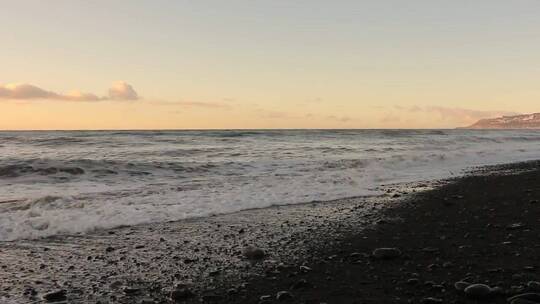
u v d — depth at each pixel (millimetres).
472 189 13531
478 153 27375
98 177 15109
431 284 5133
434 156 24000
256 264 6320
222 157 22234
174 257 6738
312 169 17922
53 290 5371
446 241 7207
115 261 6555
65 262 6520
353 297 4859
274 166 18688
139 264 6398
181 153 24016
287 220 9438
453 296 4742
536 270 5477
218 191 12562
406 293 4926
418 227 8453
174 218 9578
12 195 11898
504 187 13672
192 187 13125
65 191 12547
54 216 9148
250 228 8688
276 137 43094
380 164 20391
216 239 7836
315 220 9414
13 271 6094
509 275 5312
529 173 17969
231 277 5762
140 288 5414
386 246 7074
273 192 12680
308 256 6656
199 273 5961
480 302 4543
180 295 5066
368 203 11508
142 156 22266
